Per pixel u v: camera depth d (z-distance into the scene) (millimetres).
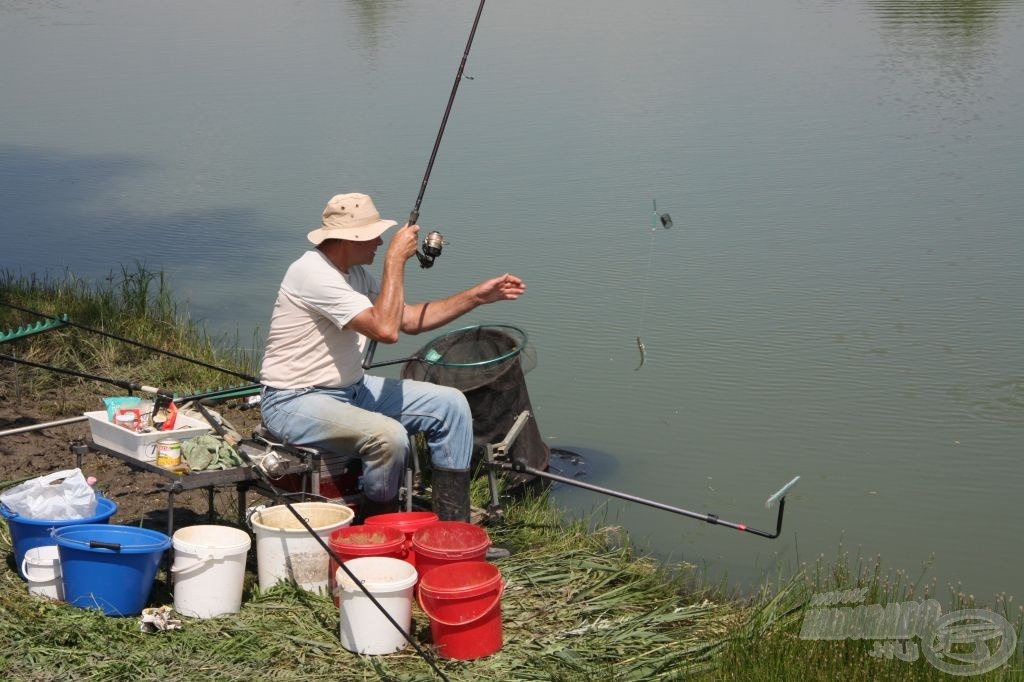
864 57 22750
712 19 28109
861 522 6672
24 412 7352
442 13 29359
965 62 22125
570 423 7973
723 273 10961
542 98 18953
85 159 15562
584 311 10047
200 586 4801
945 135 16500
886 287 10562
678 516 6707
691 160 15047
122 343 8648
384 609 4402
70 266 11344
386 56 23203
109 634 4609
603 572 5668
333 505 5305
